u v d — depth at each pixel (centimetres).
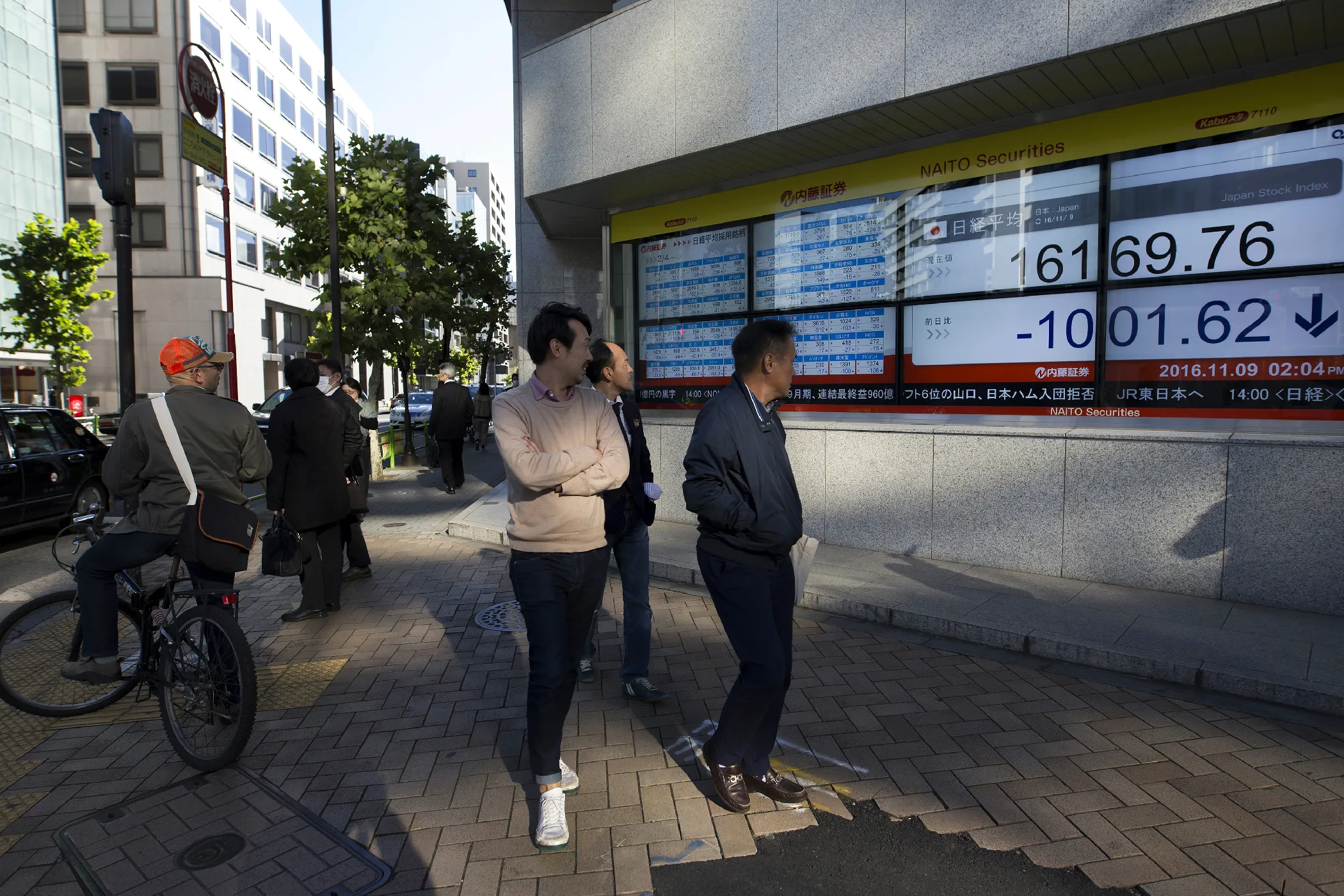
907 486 663
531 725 285
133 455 365
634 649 406
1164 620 488
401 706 407
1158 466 546
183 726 355
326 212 1634
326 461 548
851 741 356
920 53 573
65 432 935
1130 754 341
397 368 1770
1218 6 453
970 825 289
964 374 658
